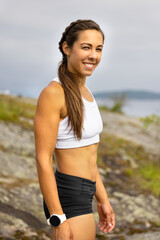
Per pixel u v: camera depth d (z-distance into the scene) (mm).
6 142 6336
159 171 7422
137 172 7148
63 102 1962
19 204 4285
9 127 7336
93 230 2064
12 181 4934
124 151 8312
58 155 2078
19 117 8539
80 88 2139
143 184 6465
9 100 10664
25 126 7828
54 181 1914
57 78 2023
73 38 2014
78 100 1999
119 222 4887
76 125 1984
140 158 8125
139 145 9188
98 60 2055
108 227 2391
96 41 2002
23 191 4738
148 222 4977
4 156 5652
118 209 5258
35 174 5449
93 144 2143
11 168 5363
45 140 1919
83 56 1995
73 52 2021
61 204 2049
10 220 3768
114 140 9109
